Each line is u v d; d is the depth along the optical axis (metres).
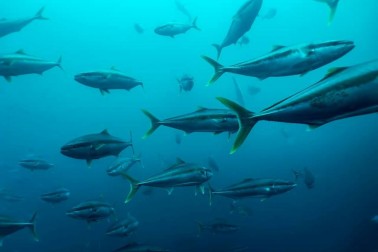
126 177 5.07
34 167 10.98
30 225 5.59
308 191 19.56
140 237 16.08
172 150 33.62
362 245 13.55
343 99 2.17
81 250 15.71
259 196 5.73
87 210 6.59
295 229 15.94
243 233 15.61
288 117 2.41
